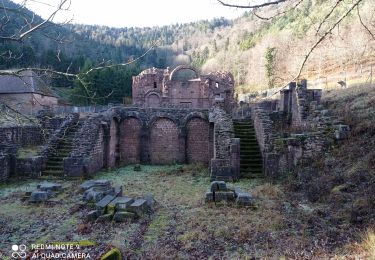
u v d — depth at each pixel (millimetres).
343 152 14492
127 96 56281
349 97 22078
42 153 18734
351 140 15078
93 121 19922
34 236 9320
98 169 20062
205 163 22938
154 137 24047
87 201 11930
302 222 9641
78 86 28219
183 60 110625
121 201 10859
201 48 112000
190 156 23812
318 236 8461
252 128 20812
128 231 9492
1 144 17906
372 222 8547
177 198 13297
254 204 11406
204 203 12195
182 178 17828
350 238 8000
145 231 9477
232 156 16578
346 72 33938
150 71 46719
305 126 17766
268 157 16250
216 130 17812
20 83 42906
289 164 16047
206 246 8289
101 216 10328
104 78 50469
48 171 18031
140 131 23922
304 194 12695
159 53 114188
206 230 9359
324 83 35156
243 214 10688
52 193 13320
